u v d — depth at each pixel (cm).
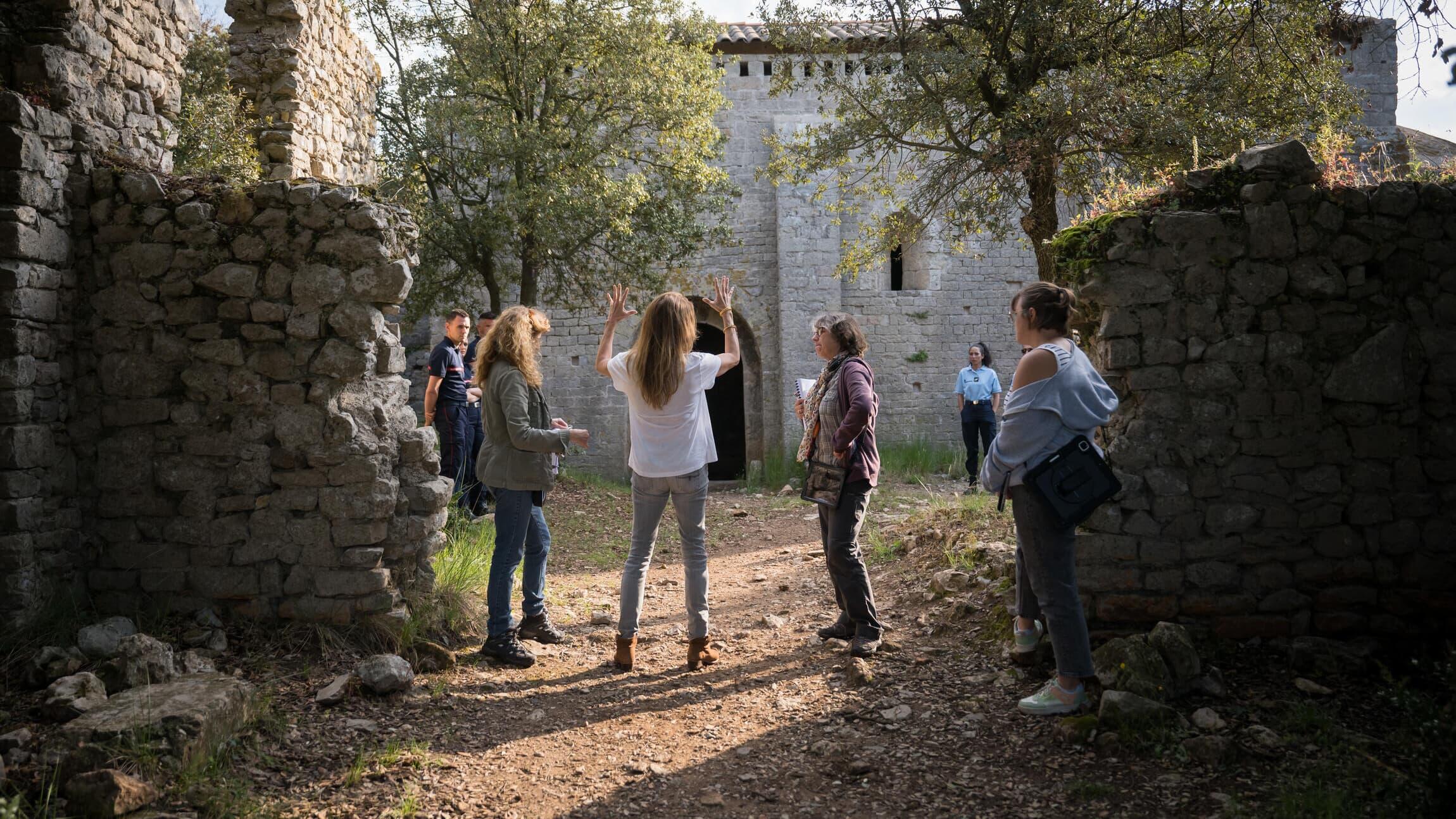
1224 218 407
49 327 430
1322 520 407
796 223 1568
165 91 554
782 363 1570
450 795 314
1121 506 411
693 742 359
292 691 389
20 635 399
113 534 448
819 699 395
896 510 979
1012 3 916
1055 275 445
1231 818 273
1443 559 405
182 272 446
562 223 1105
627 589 440
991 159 916
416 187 1124
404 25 1103
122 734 303
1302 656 386
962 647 444
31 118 416
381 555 450
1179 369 409
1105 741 326
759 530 900
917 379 1612
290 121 727
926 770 323
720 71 1230
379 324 455
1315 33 809
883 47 1030
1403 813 263
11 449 403
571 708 394
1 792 281
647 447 432
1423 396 409
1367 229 407
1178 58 909
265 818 287
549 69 1112
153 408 446
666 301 424
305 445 446
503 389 438
